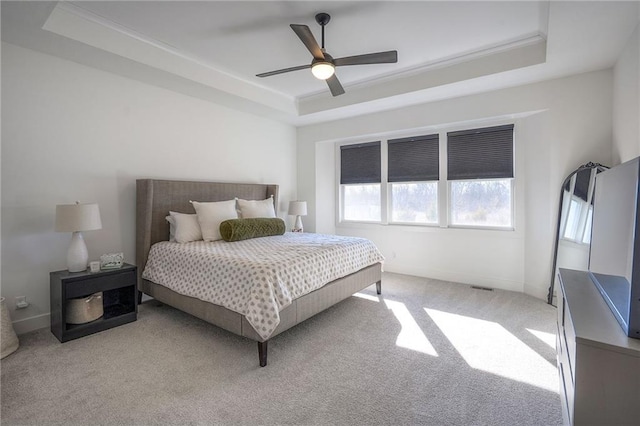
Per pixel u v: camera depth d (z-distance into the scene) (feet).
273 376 6.61
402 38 9.50
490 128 13.05
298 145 18.24
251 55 10.71
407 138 15.38
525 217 12.27
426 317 9.79
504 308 10.55
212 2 7.78
